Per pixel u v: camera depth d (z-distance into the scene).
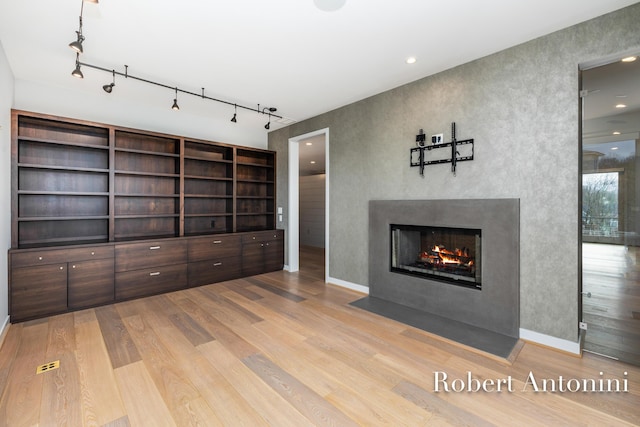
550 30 2.39
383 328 2.84
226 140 5.20
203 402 1.77
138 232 4.24
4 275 2.77
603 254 2.34
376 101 3.79
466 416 1.67
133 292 3.64
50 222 3.54
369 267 3.86
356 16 2.22
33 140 3.22
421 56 2.82
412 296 3.39
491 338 2.61
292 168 5.28
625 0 2.01
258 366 2.17
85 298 3.29
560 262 2.40
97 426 1.57
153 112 4.37
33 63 3.02
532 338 2.54
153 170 4.36
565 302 2.38
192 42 2.61
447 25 2.33
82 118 3.79
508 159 2.66
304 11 2.17
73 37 2.53
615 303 2.30
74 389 1.88
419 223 3.29
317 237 8.99
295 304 3.52
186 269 4.12
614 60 2.23
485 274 2.80
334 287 4.25
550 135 2.43
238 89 3.67
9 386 1.90
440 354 2.36
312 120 4.79
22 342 2.50
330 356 2.32
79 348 2.41
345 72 3.19
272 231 5.21
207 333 2.71
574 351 2.34
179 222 4.30
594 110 2.35
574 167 2.32
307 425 1.59
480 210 2.81
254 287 4.23
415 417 1.66
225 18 2.26
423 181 3.30
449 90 3.08
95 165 3.84
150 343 2.51
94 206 3.84
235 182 4.93
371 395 1.85
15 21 2.30
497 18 2.23
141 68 3.12
